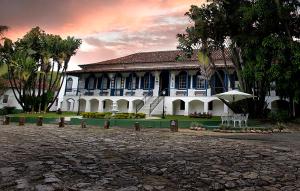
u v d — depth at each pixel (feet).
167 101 116.98
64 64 133.18
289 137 49.93
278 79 74.43
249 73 77.82
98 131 61.26
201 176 21.72
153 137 49.14
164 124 77.46
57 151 31.58
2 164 23.84
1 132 53.42
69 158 27.55
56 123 92.07
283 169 24.11
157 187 18.79
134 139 45.68
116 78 134.21
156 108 115.44
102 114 94.12
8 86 160.04
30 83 131.85
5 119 85.46
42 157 27.58
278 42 70.90
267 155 30.48
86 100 133.80
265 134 56.90
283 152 32.53
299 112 90.07
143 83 128.57
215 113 112.68
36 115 110.22
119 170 23.17
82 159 27.30
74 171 22.27
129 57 149.28
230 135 53.93
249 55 79.41
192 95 115.85
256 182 20.24
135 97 123.85
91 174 21.53
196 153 31.73
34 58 128.57
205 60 88.48
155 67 128.67
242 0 82.12
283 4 75.00
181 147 36.45
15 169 22.16
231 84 92.73
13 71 131.13
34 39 128.77
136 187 18.61
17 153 29.37
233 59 88.53
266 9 73.72
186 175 22.00
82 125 74.43
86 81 139.95
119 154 30.81
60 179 19.80
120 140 43.98
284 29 78.28
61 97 161.27
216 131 63.87
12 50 129.70
